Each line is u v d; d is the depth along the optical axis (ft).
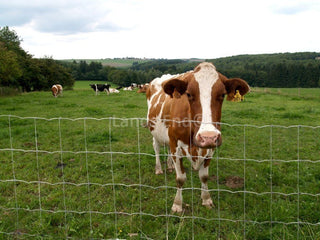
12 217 11.94
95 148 22.45
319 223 10.43
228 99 11.04
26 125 30.83
